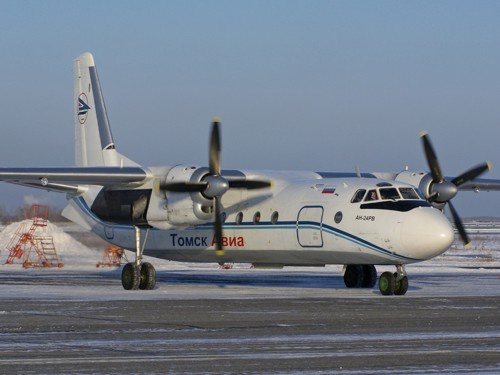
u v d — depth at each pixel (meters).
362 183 63.25
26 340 35.91
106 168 65.44
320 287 70.62
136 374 28.25
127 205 67.75
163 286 71.81
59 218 132.25
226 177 67.31
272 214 67.00
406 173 68.81
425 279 83.50
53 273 94.62
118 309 49.06
